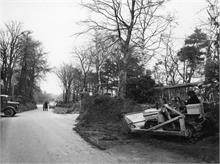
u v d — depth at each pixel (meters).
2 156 9.28
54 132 15.62
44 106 56.91
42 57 58.47
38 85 72.25
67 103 70.50
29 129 16.69
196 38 26.55
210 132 11.49
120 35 21.45
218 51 15.77
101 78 42.16
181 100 12.72
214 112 11.77
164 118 12.38
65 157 9.35
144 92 24.09
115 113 19.11
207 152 9.48
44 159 8.99
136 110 18.52
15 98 51.84
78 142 12.39
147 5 21.62
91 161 8.86
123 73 21.56
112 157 9.45
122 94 21.27
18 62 49.62
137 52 21.62
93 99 21.77
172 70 33.69
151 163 8.62
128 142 12.24
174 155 9.67
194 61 31.69
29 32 47.81
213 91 12.40
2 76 44.81
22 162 8.55
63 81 78.69
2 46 45.12
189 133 11.20
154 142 12.06
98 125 17.97
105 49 21.73
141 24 21.81
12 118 26.48
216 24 16.95
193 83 12.22
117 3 21.42
